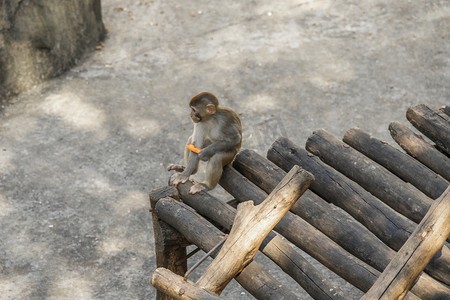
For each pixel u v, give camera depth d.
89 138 10.24
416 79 11.62
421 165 5.61
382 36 12.96
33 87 11.47
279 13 13.78
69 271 7.82
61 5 11.48
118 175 9.45
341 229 4.95
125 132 10.37
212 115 5.63
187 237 4.98
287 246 4.80
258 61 12.19
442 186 5.34
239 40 12.86
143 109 10.92
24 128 10.47
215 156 5.59
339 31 13.15
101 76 11.84
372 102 11.02
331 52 12.45
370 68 11.95
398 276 3.99
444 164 5.64
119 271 7.85
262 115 10.71
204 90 11.38
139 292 7.55
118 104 11.05
